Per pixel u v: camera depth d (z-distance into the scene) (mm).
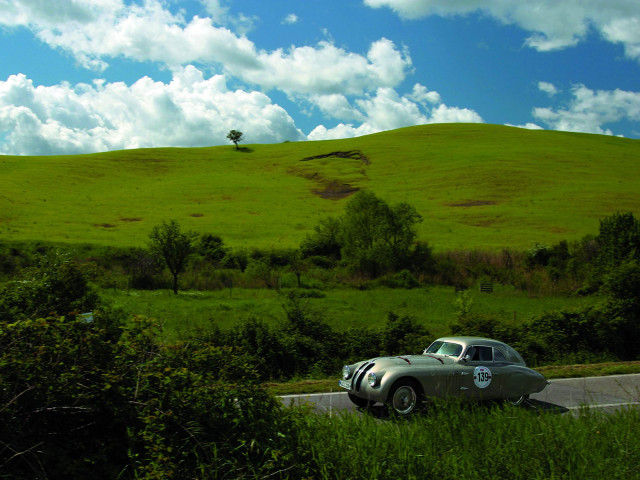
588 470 5523
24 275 12211
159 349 5863
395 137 144250
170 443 5043
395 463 5434
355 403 10109
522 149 118812
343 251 52531
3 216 67562
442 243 58656
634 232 38375
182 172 111625
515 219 69875
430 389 9398
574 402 10820
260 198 88188
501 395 9977
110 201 82875
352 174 106000
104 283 35812
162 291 38062
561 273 45406
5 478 4453
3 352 4961
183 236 39000
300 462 5324
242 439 5273
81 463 4754
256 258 53188
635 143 140625
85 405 5035
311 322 17344
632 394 11656
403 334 17750
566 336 19188
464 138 138000
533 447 6055
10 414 4695
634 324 19531
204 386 5555
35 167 103562
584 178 92625
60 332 5410
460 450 5938
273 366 14859
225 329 16281
